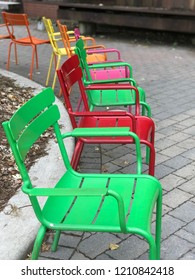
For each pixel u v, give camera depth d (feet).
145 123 10.32
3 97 15.33
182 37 30.17
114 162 11.96
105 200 7.09
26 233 8.21
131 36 31.86
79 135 8.34
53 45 18.33
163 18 26.61
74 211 6.82
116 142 9.51
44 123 7.53
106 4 30.76
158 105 16.75
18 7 42.09
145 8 27.53
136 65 23.77
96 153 12.55
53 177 10.28
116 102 12.24
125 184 7.54
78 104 15.89
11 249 7.82
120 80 12.26
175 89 18.90
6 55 27.09
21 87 17.29
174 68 22.85
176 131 14.05
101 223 6.41
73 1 32.73
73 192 5.71
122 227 6.05
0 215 8.79
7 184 10.15
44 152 11.73
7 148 11.76
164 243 8.41
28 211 8.89
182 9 26.73
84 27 32.48
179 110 16.08
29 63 24.59
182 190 10.38
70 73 10.33
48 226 6.33
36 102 7.37
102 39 31.35
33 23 38.68
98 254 8.16
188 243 8.41
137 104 11.23
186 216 9.30
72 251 8.27
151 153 9.12
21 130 6.63
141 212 6.63
